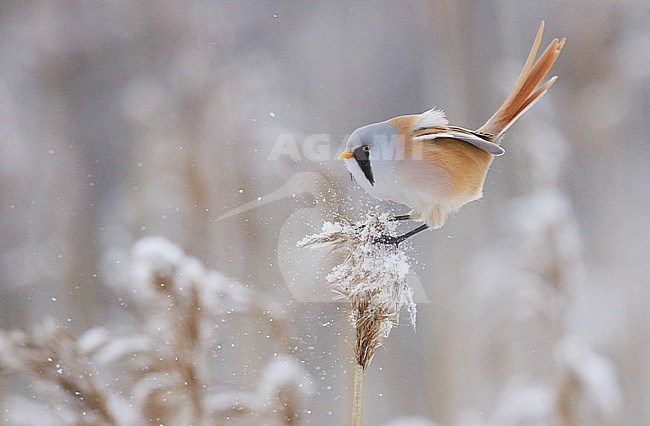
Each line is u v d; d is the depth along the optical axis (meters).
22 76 12.51
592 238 11.11
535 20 13.05
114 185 10.67
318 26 13.30
